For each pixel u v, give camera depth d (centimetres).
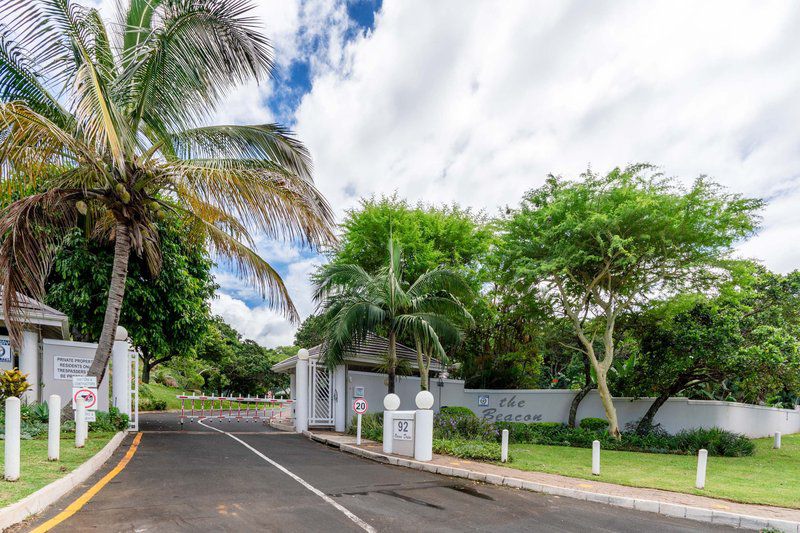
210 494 663
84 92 806
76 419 902
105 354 1089
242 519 553
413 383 1969
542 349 2269
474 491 809
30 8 952
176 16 990
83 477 708
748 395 2108
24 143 853
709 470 1135
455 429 1490
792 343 1449
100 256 1583
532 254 1769
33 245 938
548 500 768
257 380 4350
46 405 1099
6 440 604
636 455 1406
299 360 1642
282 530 522
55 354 1246
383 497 718
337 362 1513
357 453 1199
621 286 1728
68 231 1240
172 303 1705
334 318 1480
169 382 3641
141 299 1656
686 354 1706
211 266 2084
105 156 1004
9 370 1134
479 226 2162
